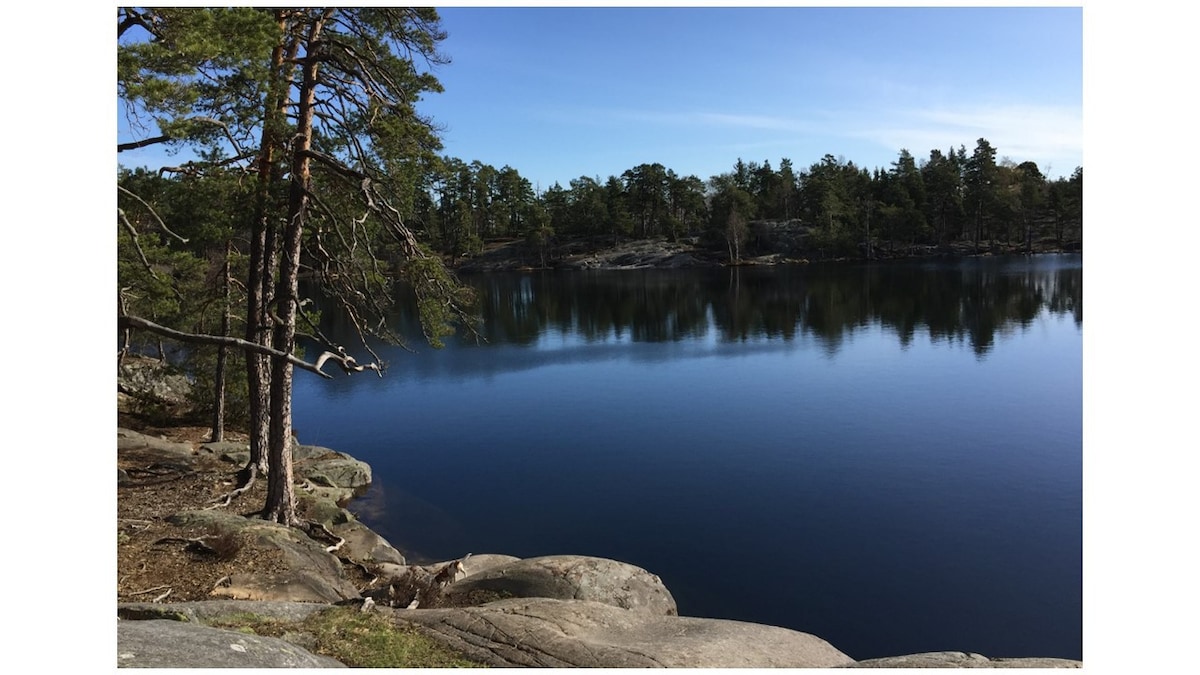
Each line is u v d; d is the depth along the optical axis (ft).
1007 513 48.67
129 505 44.78
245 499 47.34
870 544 44.70
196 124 35.81
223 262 60.54
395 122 42.65
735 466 60.64
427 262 42.78
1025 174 324.19
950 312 147.84
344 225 47.88
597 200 338.13
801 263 300.20
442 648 22.44
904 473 57.26
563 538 48.03
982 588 38.91
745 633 24.35
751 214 324.80
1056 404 76.74
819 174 340.18
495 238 370.53
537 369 110.22
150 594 30.04
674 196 346.13
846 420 73.31
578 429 75.15
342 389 101.14
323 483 58.23
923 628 35.24
